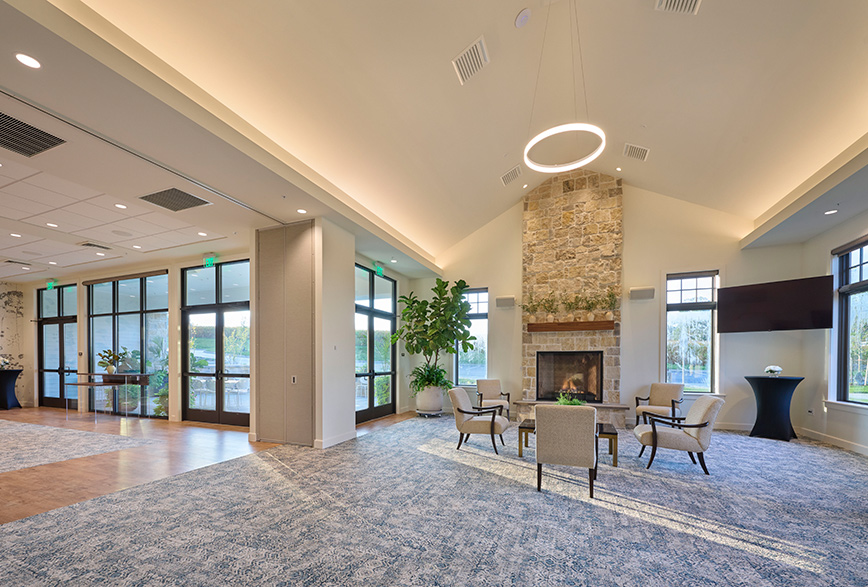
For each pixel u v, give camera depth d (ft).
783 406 21.40
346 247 20.85
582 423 12.96
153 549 9.43
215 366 26.04
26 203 17.38
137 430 23.31
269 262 20.22
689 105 17.56
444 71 15.15
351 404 20.95
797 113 15.71
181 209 17.72
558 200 28.07
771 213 21.91
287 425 19.49
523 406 26.63
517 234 29.76
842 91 14.11
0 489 13.41
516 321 29.14
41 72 8.90
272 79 12.80
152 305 29.25
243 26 11.04
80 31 8.33
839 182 15.37
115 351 30.60
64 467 15.84
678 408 23.08
